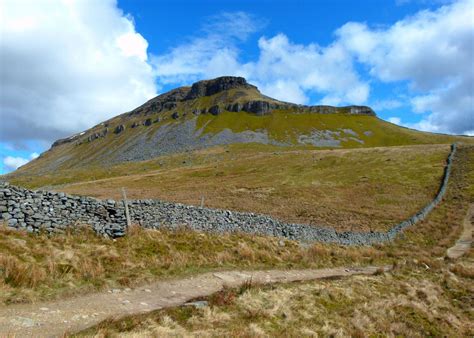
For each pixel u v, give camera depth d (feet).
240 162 407.44
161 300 50.62
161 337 39.40
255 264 78.23
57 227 65.10
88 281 52.03
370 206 218.38
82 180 437.17
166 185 311.27
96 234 68.95
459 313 72.02
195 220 88.89
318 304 60.13
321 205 221.46
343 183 284.00
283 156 415.03
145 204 81.00
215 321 46.44
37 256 54.19
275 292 59.98
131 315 43.45
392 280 80.59
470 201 218.79
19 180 459.32
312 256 93.04
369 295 69.62
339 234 122.42
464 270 95.71
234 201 230.48
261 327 48.03
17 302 42.37
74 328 38.55
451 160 323.57
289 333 48.44
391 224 171.42
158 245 71.82
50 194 66.33
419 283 81.97
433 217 192.85
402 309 67.41
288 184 288.71
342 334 52.47
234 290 57.06
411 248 132.87
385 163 338.95
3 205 59.72
